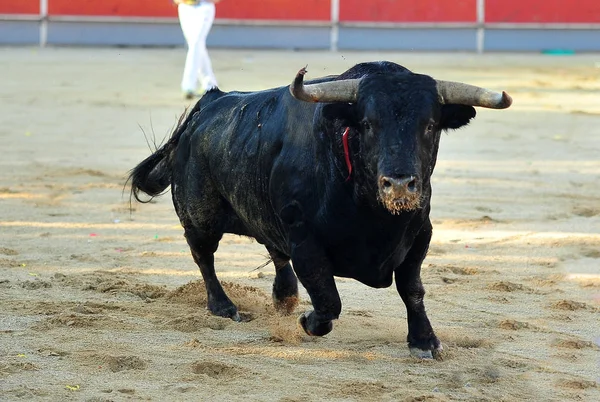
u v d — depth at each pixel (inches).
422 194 374.6
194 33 1378.0
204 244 500.7
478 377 405.4
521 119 1232.2
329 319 413.7
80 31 2087.8
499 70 1739.7
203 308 506.0
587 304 520.4
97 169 907.4
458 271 586.2
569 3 2078.0
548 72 1723.7
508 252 633.0
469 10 2078.0
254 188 444.8
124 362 415.5
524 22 2081.7
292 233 414.3
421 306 429.7
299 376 403.5
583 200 790.5
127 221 713.6
